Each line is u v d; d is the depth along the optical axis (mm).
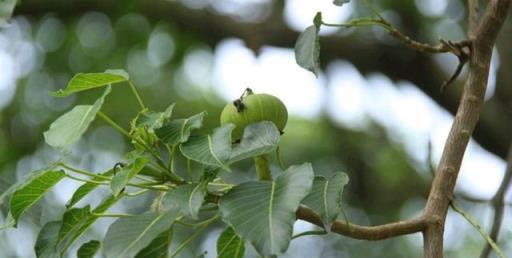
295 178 3496
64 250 3932
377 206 12391
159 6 11164
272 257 3426
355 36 10656
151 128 3697
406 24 10711
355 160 12570
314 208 3570
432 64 10375
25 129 12070
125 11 11320
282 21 10703
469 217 4082
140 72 12078
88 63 11969
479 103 4316
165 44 11859
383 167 12445
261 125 3754
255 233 3373
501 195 6395
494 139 10273
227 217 3445
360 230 3809
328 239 11859
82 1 11320
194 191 3566
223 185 3859
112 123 3855
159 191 3984
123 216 3760
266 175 4098
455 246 11008
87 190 3932
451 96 10391
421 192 12172
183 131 3709
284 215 3396
